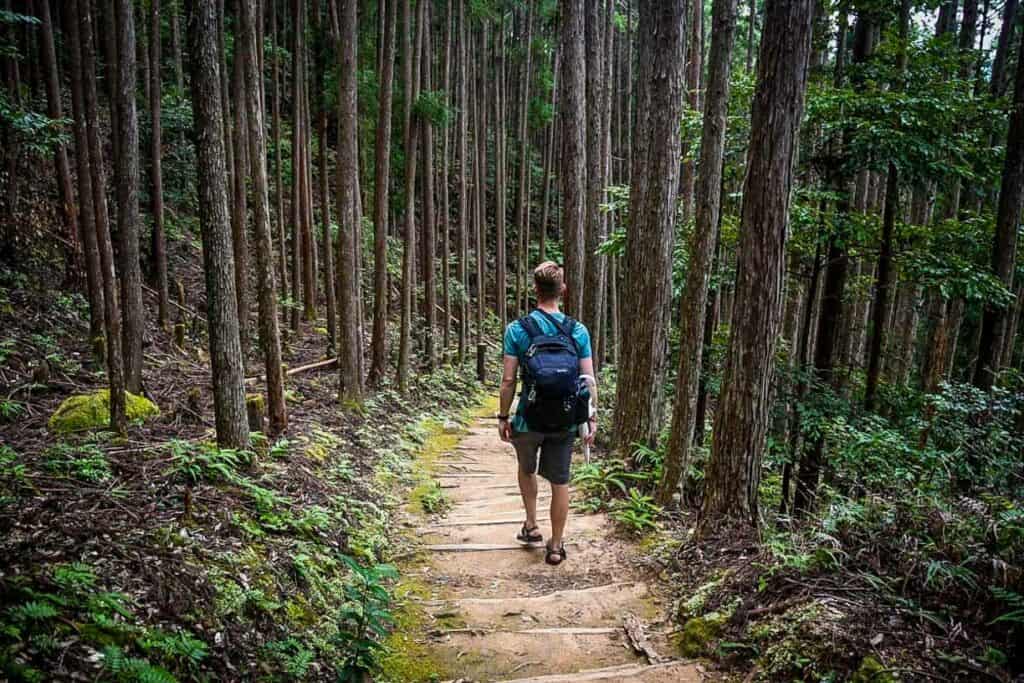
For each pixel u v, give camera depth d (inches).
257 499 160.7
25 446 184.9
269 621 117.3
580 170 357.4
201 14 162.9
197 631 103.6
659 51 243.0
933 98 241.6
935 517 128.4
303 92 473.4
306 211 513.0
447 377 540.4
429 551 184.7
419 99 421.7
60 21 434.3
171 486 155.9
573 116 350.3
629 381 270.1
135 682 81.3
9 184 323.0
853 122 244.4
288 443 230.1
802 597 116.8
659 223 254.7
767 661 108.2
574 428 165.5
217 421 187.3
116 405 197.8
